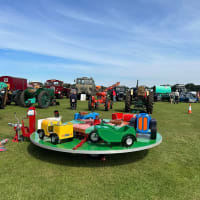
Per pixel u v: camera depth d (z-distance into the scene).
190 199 2.62
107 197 2.57
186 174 3.35
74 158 3.84
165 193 2.73
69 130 3.89
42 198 2.51
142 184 2.94
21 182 2.88
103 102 12.59
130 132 3.72
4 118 8.04
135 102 11.53
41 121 4.34
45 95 12.10
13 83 17.38
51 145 3.65
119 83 23.23
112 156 4.04
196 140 5.53
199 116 10.70
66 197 2.54
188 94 25.58
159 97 24.81
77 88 21.98
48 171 3.25
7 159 3.70
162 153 4.36
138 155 4.16
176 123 8.22
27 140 4.93
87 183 2.90
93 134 3.83
